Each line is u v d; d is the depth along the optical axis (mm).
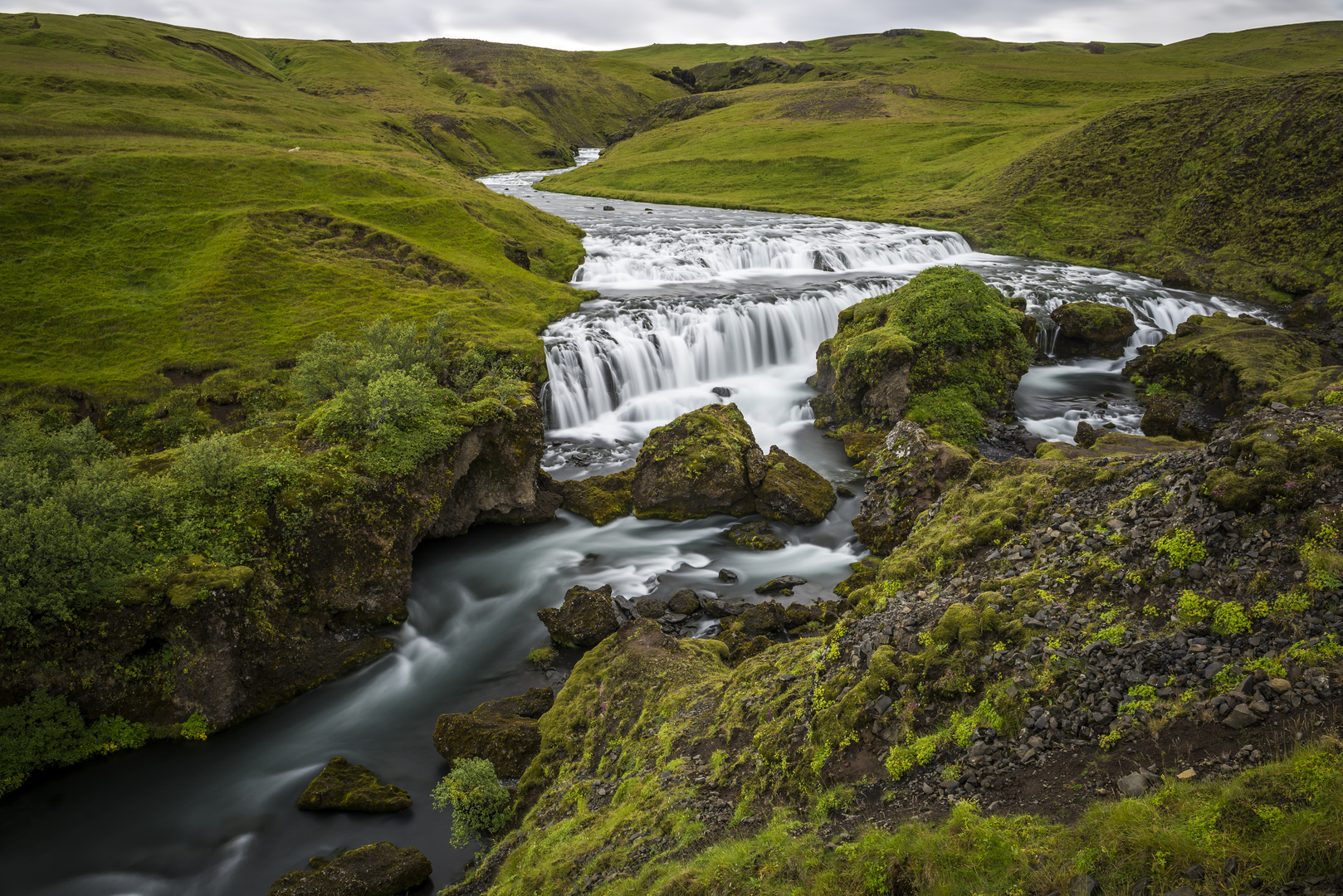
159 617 17391
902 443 24969
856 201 89625
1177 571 10156
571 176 123375
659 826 10969
